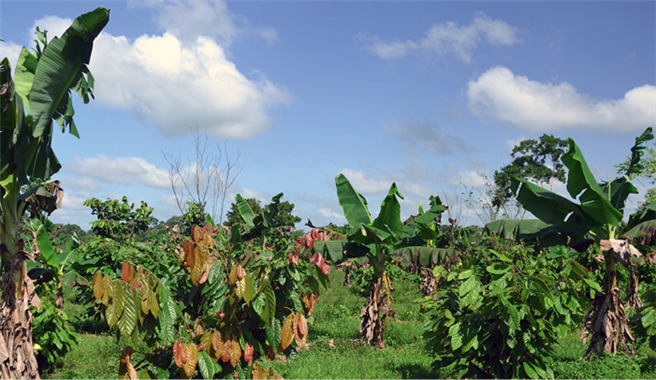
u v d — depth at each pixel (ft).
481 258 43.98
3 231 20.33
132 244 38.99
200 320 13.05
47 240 24.90
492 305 18.37
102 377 24.67
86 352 29.86
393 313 34.73
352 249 34.91
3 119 19.86
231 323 12.98
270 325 12.42
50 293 29.76
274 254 13.44
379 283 34.50
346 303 52.70
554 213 30.45
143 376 11.68
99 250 35.70
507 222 34.68
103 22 20.26
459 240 51.60
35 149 22.29
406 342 35.19
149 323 11.58
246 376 13.14
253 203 76.13
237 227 32.63
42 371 25.22
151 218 64.28
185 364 11.30
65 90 21.84
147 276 11.31
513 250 43.06
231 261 13.26
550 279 18.01
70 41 20.38
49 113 21.59
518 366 18.97
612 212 27.53
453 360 21.01
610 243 28.30
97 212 61.16
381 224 33.91
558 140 148.56
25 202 22.67
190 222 51.80
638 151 32.83
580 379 24.61
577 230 30.42
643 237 29.35
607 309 29.78
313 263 12.53
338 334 37.99
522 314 18.07
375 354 31.24
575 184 27.68
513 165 151.53
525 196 30.91
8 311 20.07
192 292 16.70
